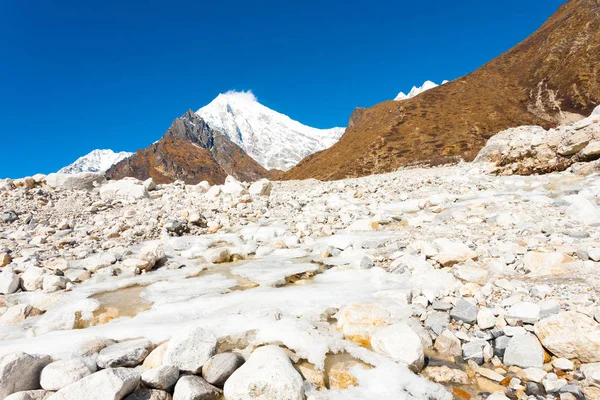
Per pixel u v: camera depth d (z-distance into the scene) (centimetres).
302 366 480
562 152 1730
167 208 1608
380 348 503
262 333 546
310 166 17375
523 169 1897
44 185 1955
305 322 566
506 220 1031
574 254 732
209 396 431
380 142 14375
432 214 1291
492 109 14450
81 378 433
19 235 1177
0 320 642
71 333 575
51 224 1355
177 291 762
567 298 564
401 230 1130
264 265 930
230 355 475
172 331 567
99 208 1611
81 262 943
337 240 1048
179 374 459
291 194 2162
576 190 1313
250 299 696
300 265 913
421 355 479
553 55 16650
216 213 1548
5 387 419
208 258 988
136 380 435
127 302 720
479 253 816
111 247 1103
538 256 708
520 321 535
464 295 638
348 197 1816
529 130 2827
